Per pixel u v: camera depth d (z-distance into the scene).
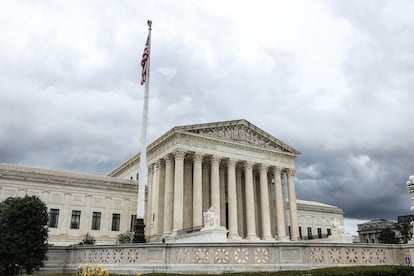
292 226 83.38
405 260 27.75
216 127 78.44
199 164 73.81
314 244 25.11
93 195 74.56
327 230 114.12
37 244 33.12
